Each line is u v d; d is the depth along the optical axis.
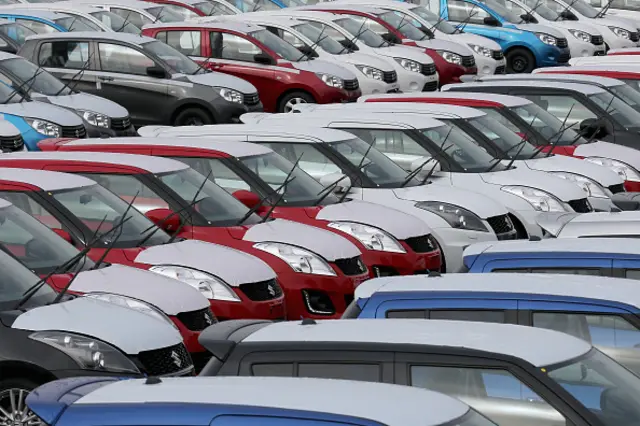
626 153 28.36
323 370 9.88
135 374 12.76
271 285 17.12
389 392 8.25
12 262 13.95
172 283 15.46
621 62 40.47
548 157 26.42
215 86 33.91
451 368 9.66
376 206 20.78
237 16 41.19
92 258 16.61
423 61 41.66
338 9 44.97
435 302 11.70
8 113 28.47
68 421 8.31
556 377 9.55
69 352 12.64
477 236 21.81
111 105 30.84
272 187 20.39
